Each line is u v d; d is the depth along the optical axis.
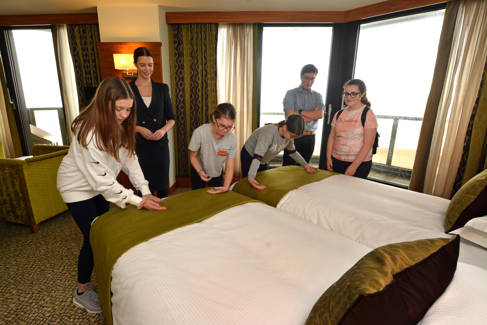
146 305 0.78
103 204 1.59
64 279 1.83
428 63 4.11
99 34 3.50
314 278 0.88
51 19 3.50
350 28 3.39
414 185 3.05
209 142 1.88
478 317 0.58
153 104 2.42
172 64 3.61
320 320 0.58
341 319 0.51
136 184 1.54
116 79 1.19
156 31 3.20
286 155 3.04
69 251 2.16
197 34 3.50
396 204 1.60
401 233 1.27
